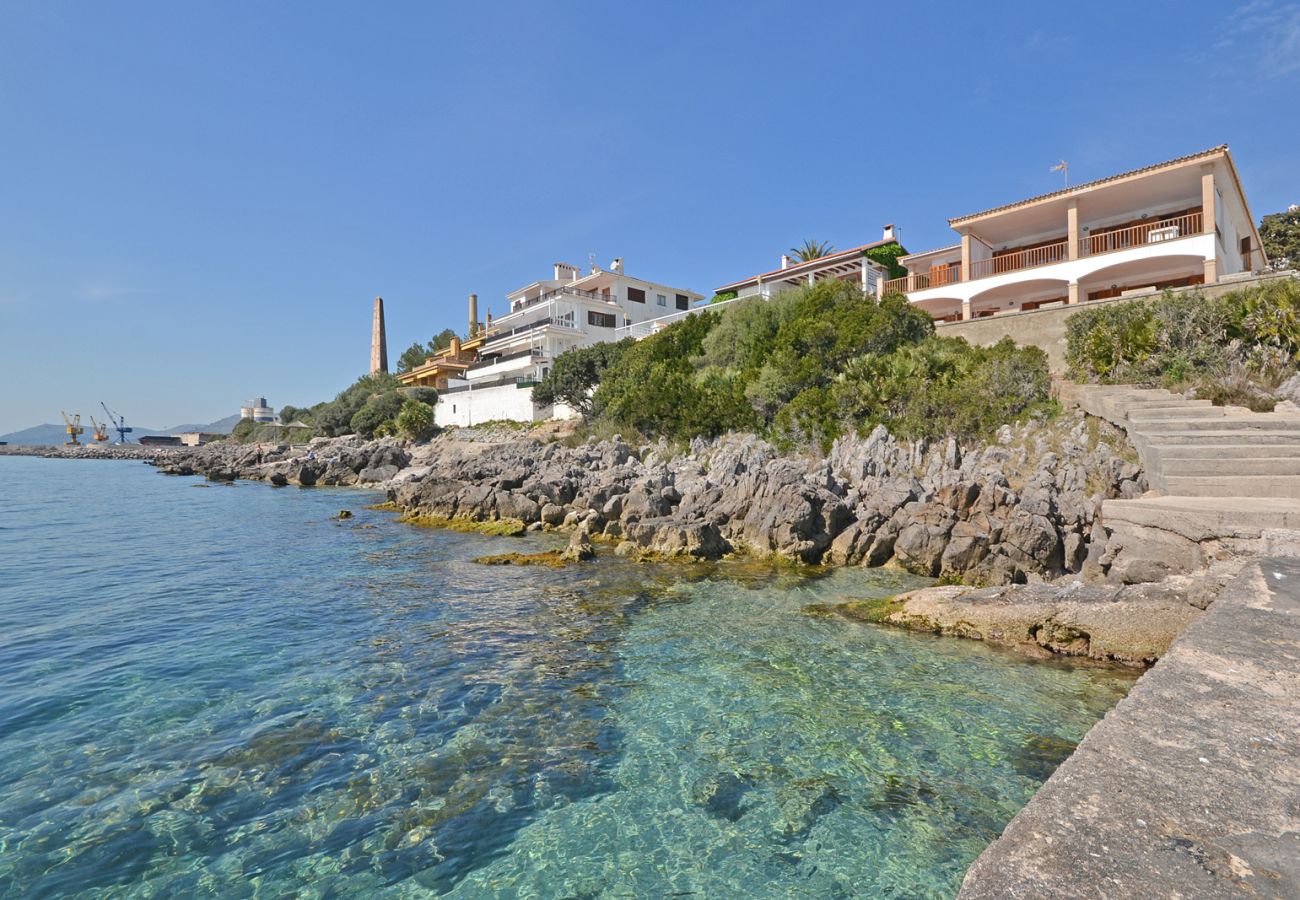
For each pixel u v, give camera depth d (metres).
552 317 59.94
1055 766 7.30
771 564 18.34
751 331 36.31
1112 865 2.54
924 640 11.49
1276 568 7.64
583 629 12.58
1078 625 10.41
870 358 27.77
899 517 17.97
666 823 6.43
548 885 5.57
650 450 32.97
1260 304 20.33
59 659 10.91
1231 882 2.40
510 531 24.20
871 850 5.96
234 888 5.49
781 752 7.74
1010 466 20.02
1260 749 3.39
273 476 49.47
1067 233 33.50
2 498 39.50
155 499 39.03
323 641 11.89
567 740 8.07
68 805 6.62
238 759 7.58
